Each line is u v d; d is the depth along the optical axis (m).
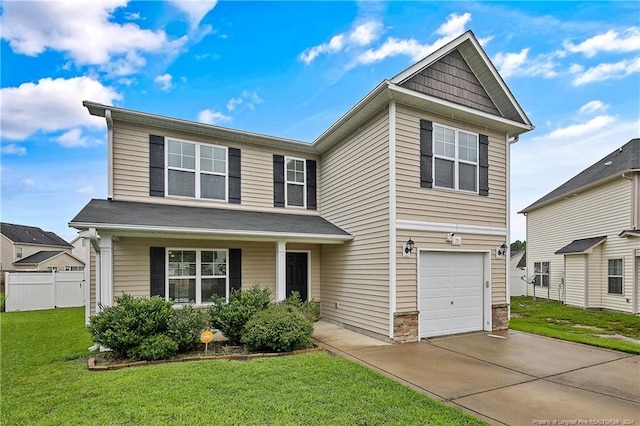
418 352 6.71
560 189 18.56
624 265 13.58
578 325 10.72
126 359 5.94
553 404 4.27
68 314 12.03
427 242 8.04
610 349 6.97
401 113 7.94
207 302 9.15
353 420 3.69
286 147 10.77
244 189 10.20
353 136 9.35
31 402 4.12
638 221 13.15
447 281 8.38
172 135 9.34
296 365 5.57
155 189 9.02
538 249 19.80
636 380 5.15
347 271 9.35
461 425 3.62
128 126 8.84
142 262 8.46
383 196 7.97
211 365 5.54
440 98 8.07
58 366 5.61
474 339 7.91
